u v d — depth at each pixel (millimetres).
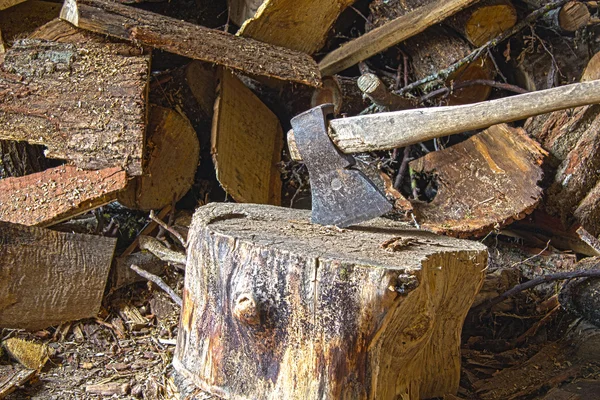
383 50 2217
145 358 1860
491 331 1954
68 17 1949
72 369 1824
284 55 2115
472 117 1638
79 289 1925
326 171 1721
